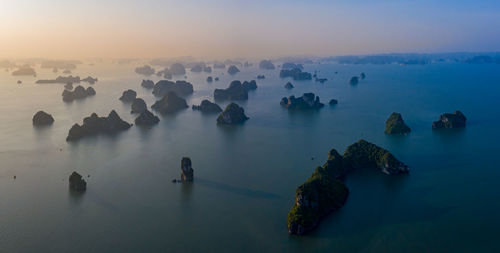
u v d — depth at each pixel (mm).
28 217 131875
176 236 118125
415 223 123875
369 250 109500
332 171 158375
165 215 131500
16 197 148000
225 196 145500
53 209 137500
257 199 142125
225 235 118312
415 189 149750
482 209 132375
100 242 115500
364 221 125500
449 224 122812
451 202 138125
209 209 135125
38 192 152250
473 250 108812
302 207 123312
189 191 150875
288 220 121812
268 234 118438
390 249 109750
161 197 145750
